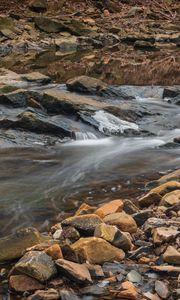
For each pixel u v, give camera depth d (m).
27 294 4.29
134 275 4.50
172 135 10.79
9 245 4.98
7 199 6.84
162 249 4.91
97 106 11.71
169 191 6.55
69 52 24.44
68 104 11.45
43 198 6.89
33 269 4.39
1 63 21.16
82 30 28.75
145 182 7.54
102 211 5.84
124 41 27.77
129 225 5.39
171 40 27.83
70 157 9.17
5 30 27.69
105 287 4.33
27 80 16.03
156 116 12.19
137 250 4.96
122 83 16.44
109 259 4.79
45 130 10.59
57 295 4.18
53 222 6.02
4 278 4.59
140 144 10.08
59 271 4.48
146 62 20.62
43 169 8.39
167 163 8.64
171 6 34.62
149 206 6.34
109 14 32.66
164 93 14.27
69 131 10.51
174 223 5.46
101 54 23.28
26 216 6.21
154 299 4.12
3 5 31.73
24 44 26.34
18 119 10.75
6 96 12.15
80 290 4.29
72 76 17.69
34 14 31.22
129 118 11.76
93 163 8.73
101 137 10.60
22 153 9.41
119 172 8.14
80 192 7.14
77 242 4.92
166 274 4.52
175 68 19.30
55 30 28.77
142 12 33.22
